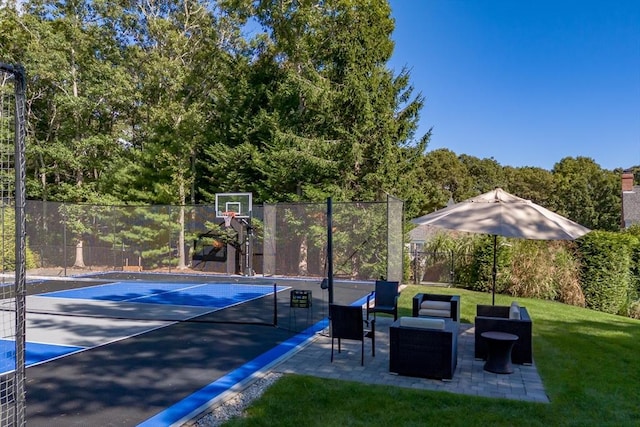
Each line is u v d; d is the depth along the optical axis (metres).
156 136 21.23
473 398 4.95
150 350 7.05
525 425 4.27
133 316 10.01
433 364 5.64
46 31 20.00
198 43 22.34
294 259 19.33
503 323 6.44
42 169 21.77
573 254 13.49
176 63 20.55
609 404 4.83
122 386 5.38
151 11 21.84
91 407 4.72
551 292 12.98
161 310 10.84
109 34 21.62
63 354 6.84
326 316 9.94
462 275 14.78
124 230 21.39
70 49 20.92
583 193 44.72
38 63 19.58
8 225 14.66
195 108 21.00
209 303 11.92
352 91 16.73
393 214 14.85
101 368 6.11
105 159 23.19
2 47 20.53
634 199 34.56
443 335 5.62
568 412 4.59
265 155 19.38
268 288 14.97
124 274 19.22
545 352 7.01
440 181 45.06
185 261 21.55
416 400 4.88
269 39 21.11
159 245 21.19
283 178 18.92
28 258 20.12
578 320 9.78
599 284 12.97
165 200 20.98
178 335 8.09
